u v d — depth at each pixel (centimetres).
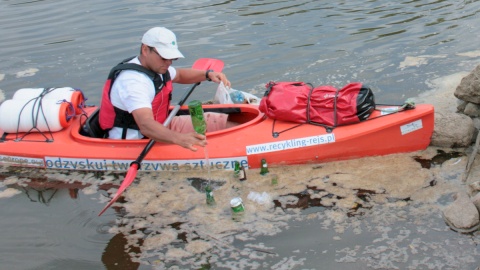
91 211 414
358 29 755
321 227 372
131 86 409
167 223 393
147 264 352
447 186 401
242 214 394
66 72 681
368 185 412
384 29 746
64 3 1001
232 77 637
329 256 344
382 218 375
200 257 355
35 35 824
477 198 367
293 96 449
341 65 643
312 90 452
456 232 354
